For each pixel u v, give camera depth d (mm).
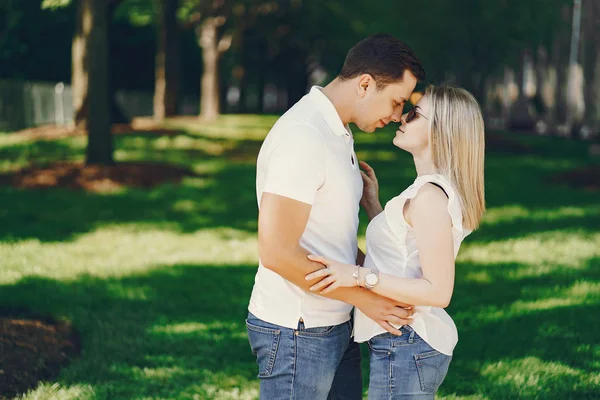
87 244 8812
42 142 18609
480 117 2689
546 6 26828
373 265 2729
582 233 9562
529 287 6848
